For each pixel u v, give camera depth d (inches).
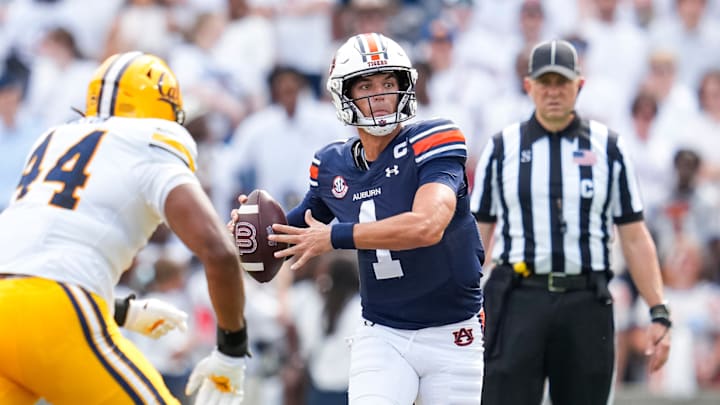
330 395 1048.8
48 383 531.8
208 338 1090.7
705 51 1581.0
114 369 541.6
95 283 543.8
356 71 607.8
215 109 1443.2
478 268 638.5
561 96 765.3
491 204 794.8
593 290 768.3
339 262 1053.2
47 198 549.3
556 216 769.6
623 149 775.7
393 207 617.9
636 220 777.6
